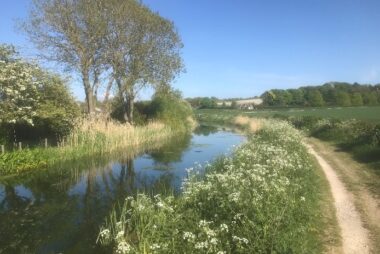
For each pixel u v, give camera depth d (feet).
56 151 69.05
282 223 25.53
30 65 73.46
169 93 128.77
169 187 48.60
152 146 93.61
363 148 66.28
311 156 63.36
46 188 50.08
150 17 108.47
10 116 64.95
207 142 103.50
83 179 55.67
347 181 46.65
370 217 32.81
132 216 31.76
